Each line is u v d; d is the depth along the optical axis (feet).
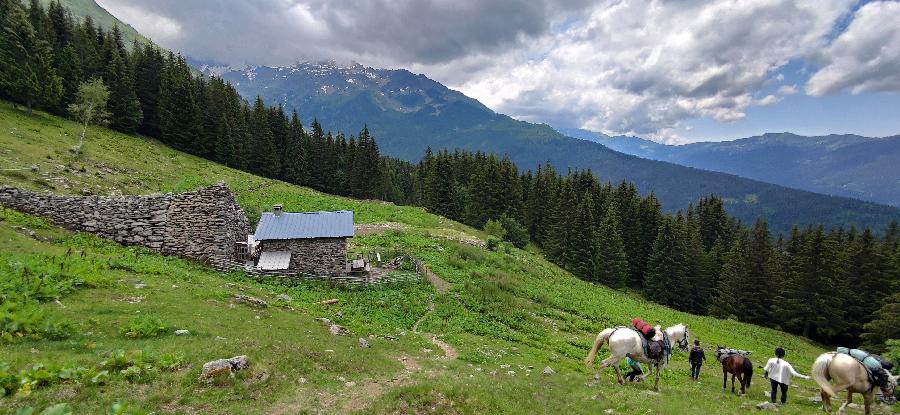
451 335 93.20
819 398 60.90
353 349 63.98
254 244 124.16
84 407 31.24
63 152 182.39
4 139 167.02
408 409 41.32
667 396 54.44
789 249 257.14
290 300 90.58
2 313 41.98
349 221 128.36
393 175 530.68
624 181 376.07
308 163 386.52
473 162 434.30
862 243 227.20
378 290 119.65
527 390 53.16
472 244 216.33
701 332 154.20
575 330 121.49
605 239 271.69
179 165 252.62
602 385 60.44
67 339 43.01
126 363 38.60
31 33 232.53
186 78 334.44
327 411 38.88
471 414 42.19
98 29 329.93
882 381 47.47
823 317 205.77
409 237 204.13
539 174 355.97
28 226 86.69
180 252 105.81
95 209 99.25
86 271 65.36
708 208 350.02
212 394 37.40
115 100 274.57
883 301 184.34
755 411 50.62
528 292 151.23
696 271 266.16
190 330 52.34
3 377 31.19
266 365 45.14
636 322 61.31
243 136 342.44
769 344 161.07
